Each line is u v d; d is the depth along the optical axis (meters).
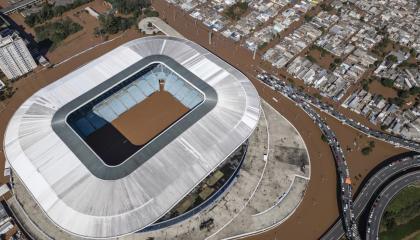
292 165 167.62
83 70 167.62
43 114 148.38
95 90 158.62
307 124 186.38
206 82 164.38
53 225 144.25
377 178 165.12
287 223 150.50
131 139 162.25
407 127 188.12
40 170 131.50
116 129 165.62
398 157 175.50
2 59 188.62
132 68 168.88
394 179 164.25
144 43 183.12
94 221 120.25
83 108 163.88
